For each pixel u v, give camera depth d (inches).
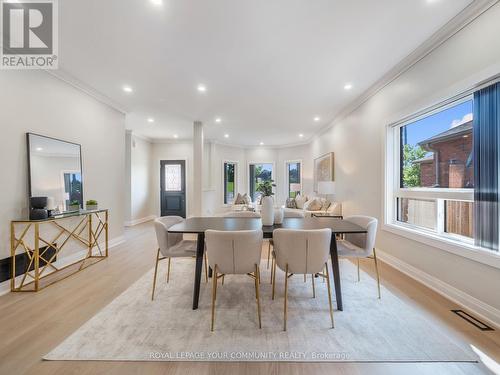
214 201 306.3
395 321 74.7
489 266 74.0
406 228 115.3
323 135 250.4
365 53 103.8
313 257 73.2
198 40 94.5
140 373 54.3
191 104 170.6
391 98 123.5
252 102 166.4
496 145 72.6
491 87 74.0
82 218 135.4
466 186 88.2
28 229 103.4
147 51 102.0
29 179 102.7
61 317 76.9
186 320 75.2
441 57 91.0
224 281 106.7
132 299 89.1
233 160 336.2
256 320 75.4
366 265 126.2
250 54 104.7
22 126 101.1
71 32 88.9
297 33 90.1
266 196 96.0
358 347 62.9
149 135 277.3
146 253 149.5
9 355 59.7
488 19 73.5
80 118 134.6
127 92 146.9
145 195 287.6
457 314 78.1
